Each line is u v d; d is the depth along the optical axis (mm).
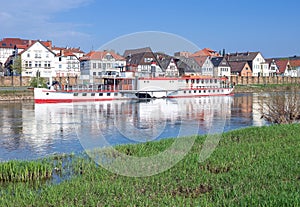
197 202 9273
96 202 9500
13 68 86875
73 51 101438
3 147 21812
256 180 11070
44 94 53281
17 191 10969
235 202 9195
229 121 33406
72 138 24688
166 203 9344
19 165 13328
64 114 39281
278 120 27453
